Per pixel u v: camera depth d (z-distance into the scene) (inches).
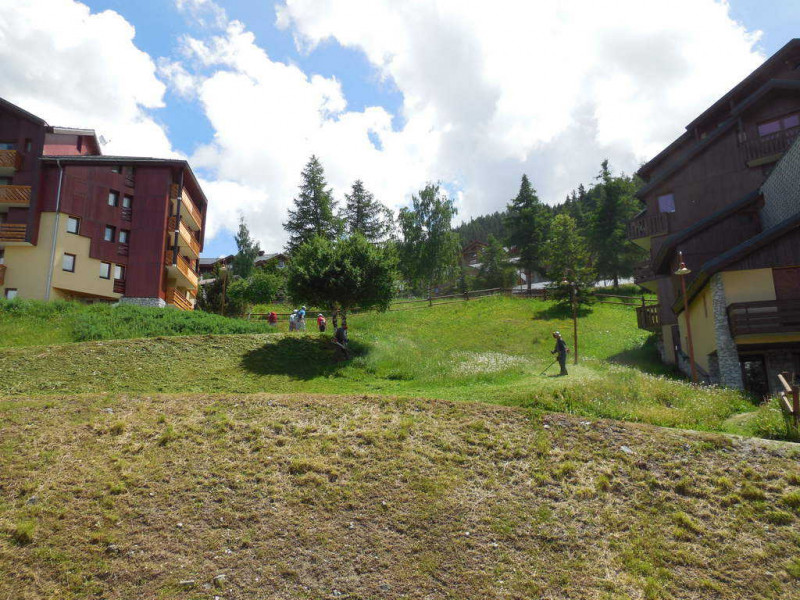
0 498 339.0
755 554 313.1
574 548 322.7
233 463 399.9
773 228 717.3
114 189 1402.6
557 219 1959.9
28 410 468.8
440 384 733.3
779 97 1013.2
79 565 292.2
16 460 380.2
